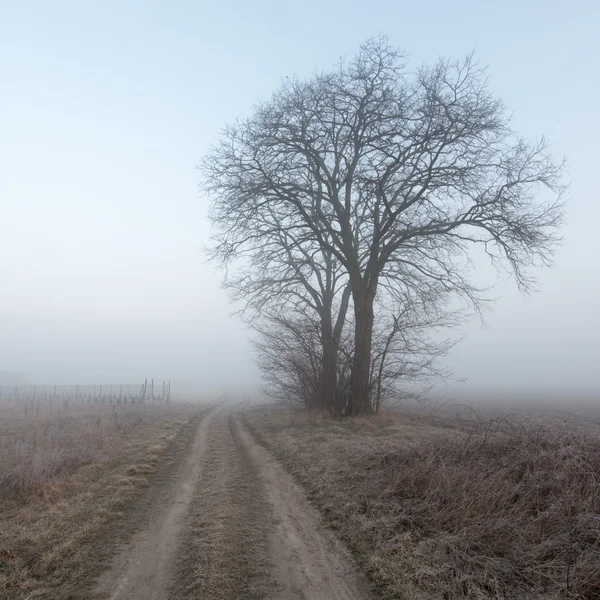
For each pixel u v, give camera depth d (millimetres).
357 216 20047
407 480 7855
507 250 17219
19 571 5270
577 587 4609
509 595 4664
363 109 17406
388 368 19688
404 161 17000
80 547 5988
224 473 10258
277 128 17703
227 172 18438
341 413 18594
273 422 18516
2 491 7723
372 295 18531
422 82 16797
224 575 5289
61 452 10422
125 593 4871
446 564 5309
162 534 6555
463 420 18375
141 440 13984
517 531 5730
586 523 5480
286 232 19906
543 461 7426
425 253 19672
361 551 6020
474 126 16234
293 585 5156
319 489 8742
